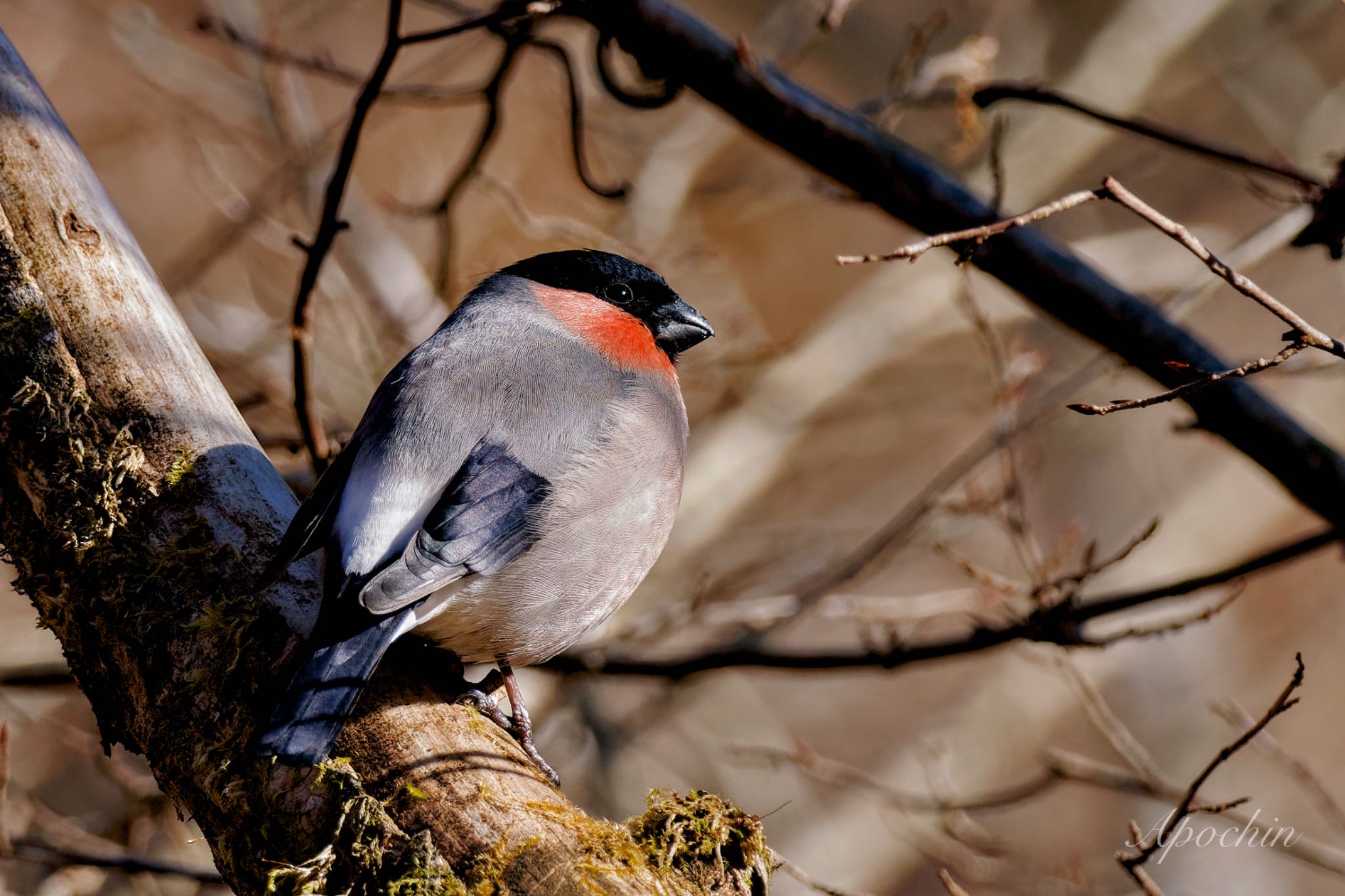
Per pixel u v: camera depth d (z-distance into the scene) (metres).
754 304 18.30
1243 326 18.41
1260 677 17.86
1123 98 16.84
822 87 19.17
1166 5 17.02
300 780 5.37
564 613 6.79
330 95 16.58
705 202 16.28
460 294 12.93
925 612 10.69
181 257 13.70
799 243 18.45
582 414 6.91
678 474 7.40
